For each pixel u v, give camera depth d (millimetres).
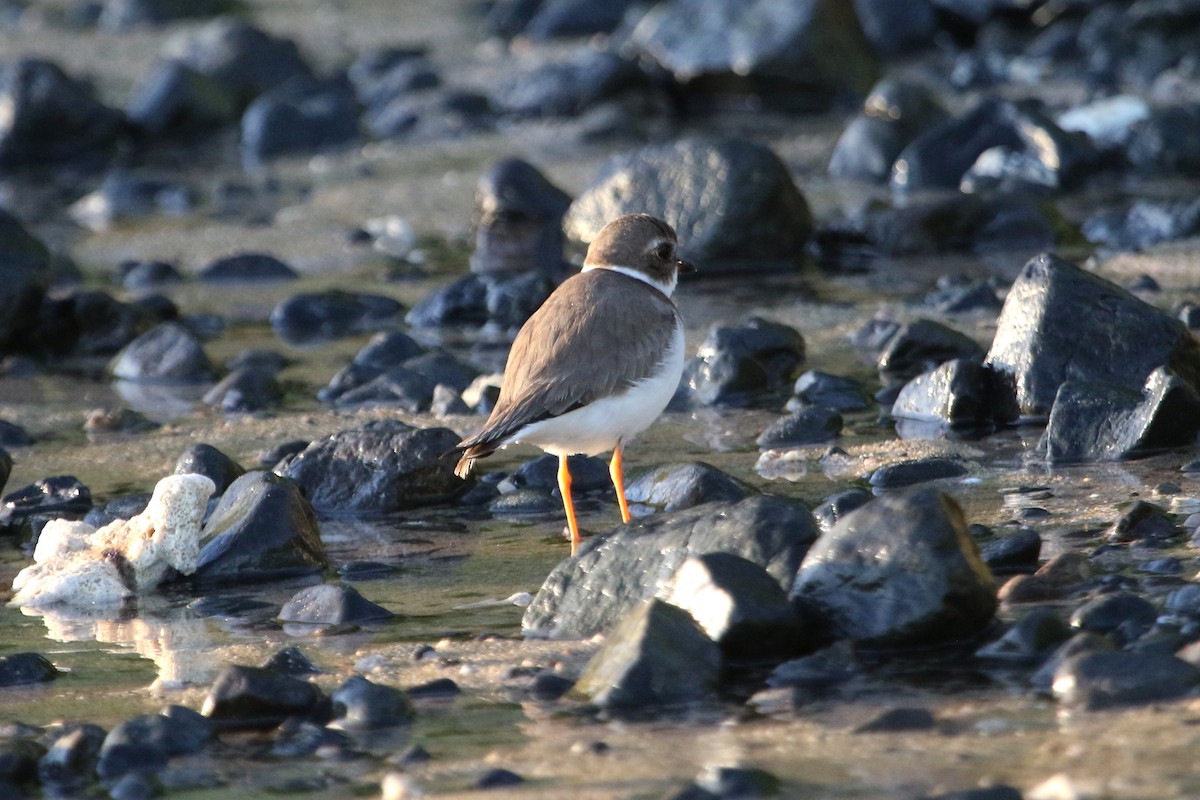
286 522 10461
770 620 7859
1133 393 11578
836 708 7301
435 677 8172
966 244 19672
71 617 9750
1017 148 22141
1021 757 6504
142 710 8047
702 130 27125
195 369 16203
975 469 11289
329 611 9297
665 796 6402
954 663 7762
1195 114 22578
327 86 30547
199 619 9547
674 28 29250
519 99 29250
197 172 27359
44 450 13727
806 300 17422
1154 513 9539
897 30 31391
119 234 23359
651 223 11188
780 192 19266
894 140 23188
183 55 31562
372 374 15227
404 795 6691
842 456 11906
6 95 28172
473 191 24359
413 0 43094
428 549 10711
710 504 9094
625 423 10164
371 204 24125
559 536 10812
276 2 44156
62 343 17891
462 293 18047
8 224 17922
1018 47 29578
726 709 7406
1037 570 8945
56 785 7180
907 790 6289
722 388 14055
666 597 8461
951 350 14375
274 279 20391
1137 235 18938
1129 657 7211
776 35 28047
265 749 7395
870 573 7996
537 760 6969
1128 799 5938
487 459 12805
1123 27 28156
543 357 10039
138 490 12305
